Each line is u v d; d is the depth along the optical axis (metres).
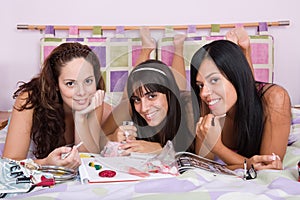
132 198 0.81
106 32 2.36
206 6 2.36
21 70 2.35
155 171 0.97
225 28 2.35
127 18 2.36
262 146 1.15
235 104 1.07
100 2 2.35
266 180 0.97
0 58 2.34
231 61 0.99
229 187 0.90
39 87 1.14
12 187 0.90
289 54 2.38
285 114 1.13
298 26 2.37
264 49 2.25
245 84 1.05
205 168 1.04
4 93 2.36
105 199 0.82
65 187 0.90
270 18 2.37
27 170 0.96
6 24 2.33
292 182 0.91
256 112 1.11
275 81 2.39
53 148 1.16
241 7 2.36
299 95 2.40
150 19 2.37
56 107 1.12
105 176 0.95
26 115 1.14
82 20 2.35
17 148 1.14
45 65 1.09
